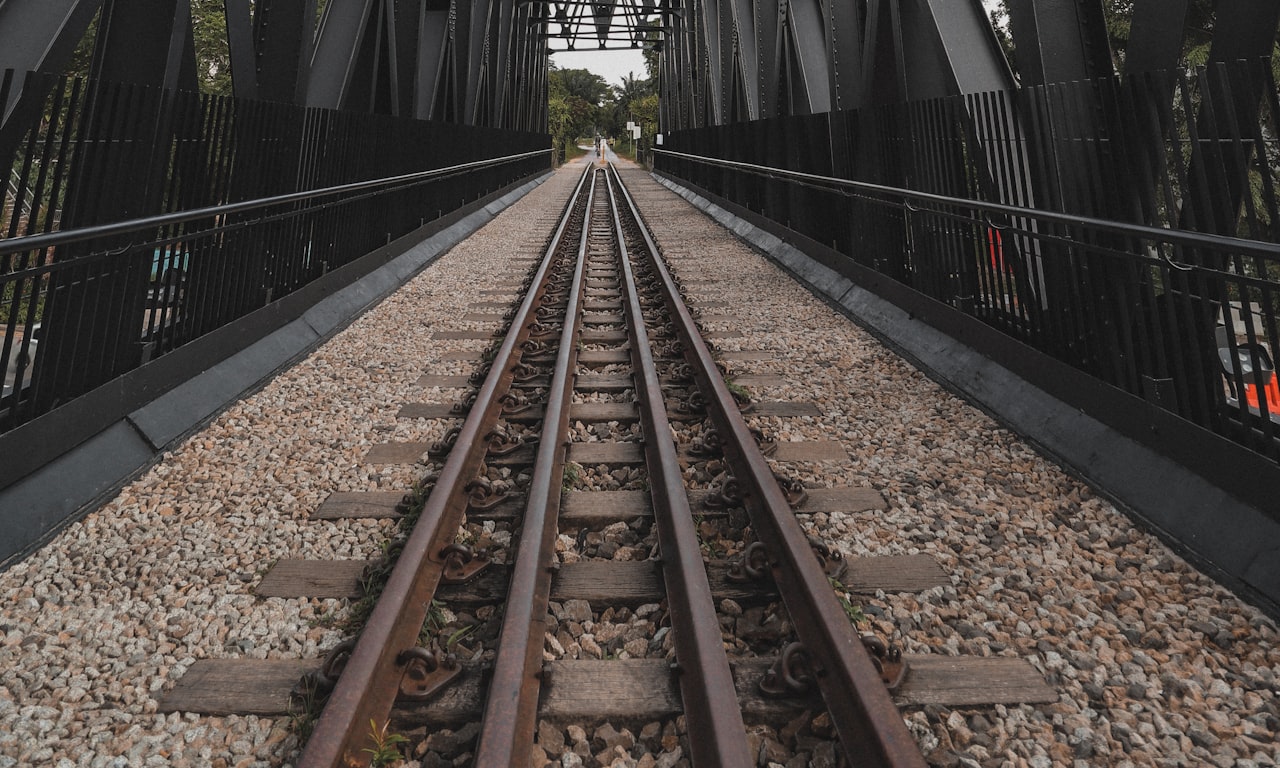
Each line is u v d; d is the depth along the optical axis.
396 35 10.81
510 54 28.94
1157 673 2.24
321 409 4.68
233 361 5.10
